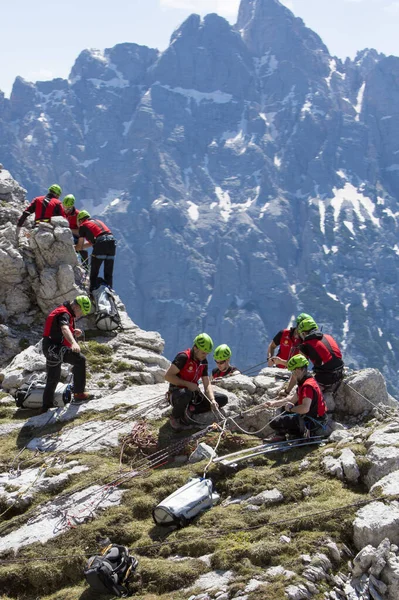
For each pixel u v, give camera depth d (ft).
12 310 63.36
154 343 61.36
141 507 34.12
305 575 27.25
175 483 35.78
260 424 42.06
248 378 46.26
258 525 31.12
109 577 28.68
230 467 36.65
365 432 37.32
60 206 67.10
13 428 44.62
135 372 56.24
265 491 33.96
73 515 34.12
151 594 28.17
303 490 33.63
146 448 40.32
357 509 30.55
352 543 29.60
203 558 29.55
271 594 26.21
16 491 37.04
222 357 47.83
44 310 63.41
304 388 38.60
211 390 41.57
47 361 45.57
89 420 44.01
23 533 33.42
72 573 30.89
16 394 48.42
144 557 30.68
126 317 65.16
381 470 33.27
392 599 26.89
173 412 41.39
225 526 31.35
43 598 30.12
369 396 43.29
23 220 66.23
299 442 38.60
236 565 28.37
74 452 40.45
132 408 45.34
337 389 43.42
